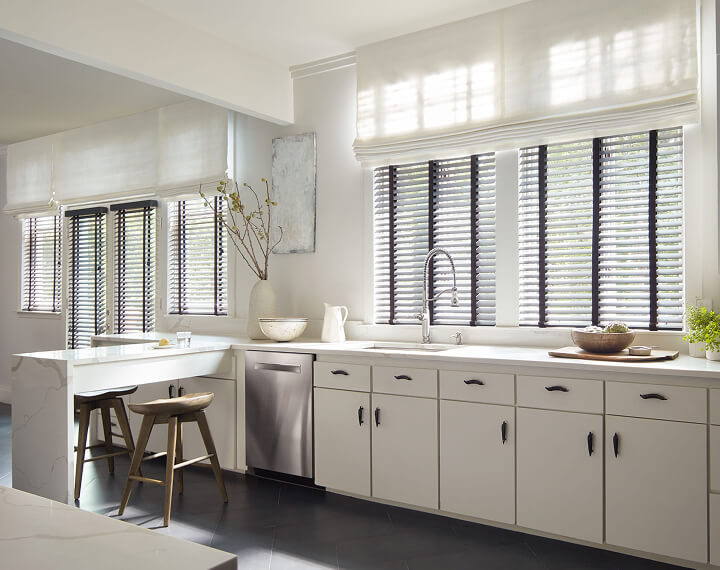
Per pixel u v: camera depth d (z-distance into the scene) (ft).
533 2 10.64
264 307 13.16
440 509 9.62
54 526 2.54
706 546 7.57
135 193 16.61
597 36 10.05
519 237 11.16
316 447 10.94
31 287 20.27
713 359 8.46
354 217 13.02
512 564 8.04
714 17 9.36
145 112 16.43
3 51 12.19
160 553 2.27
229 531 9.19
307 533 9.11
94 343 14.37
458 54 11.46
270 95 13.33
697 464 7.64
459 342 11.47
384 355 10.08
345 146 13.17
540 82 10.57
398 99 12.18
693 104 9.25
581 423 8.42
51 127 17.99
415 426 9.86
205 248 15.58
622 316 10.25
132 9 10.49
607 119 9.95
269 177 14.28
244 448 11.94
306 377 11.06
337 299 13.25
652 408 7.92
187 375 11.21
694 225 9.50
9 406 19.66
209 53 11.94
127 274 17.49
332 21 11.46
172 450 9.62
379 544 8.70
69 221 19.08
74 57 9.81
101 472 12.39
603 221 10.38
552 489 8.64
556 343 10.62
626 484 8.09
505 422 9.03
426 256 12.16
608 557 8.25
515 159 11.12
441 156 11.82
